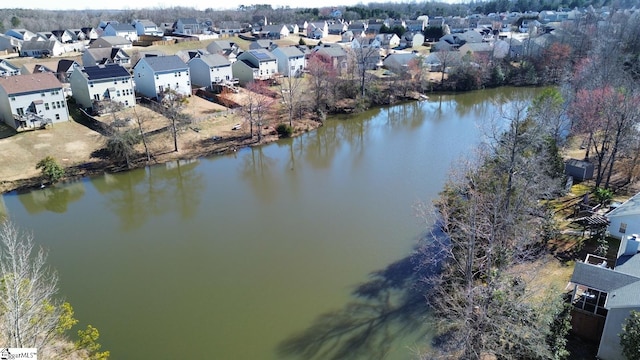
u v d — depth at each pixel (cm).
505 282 1917
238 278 2756
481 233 2109
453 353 1992
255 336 2266
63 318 1783
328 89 6644
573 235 2866
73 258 3036
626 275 1947
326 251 3020
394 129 5897
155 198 3972
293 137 5550
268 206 3747
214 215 3622
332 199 3838
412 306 2433
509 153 2606
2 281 1655
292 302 2516
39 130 5009
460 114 6550
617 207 2916
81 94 5753
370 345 2175
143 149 4847
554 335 1855
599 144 4275
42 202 3900
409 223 3353
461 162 3912
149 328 2344
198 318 2411
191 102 6412
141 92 6588
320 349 2164
